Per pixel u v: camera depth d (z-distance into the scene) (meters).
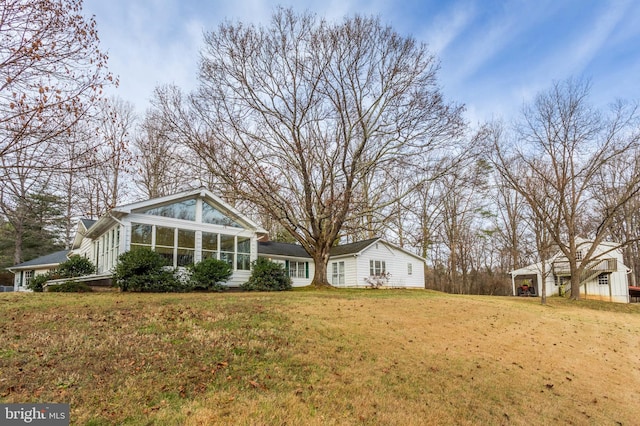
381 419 4.79
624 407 6.76
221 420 4.12
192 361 5.61
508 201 37.25
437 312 11.95
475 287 38.00
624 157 23.81
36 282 17.03
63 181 9.09
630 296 32.59
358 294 15.61
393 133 18.56
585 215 32.97
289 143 18.78
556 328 12.31
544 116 22.56
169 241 16.25
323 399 5.04
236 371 5.49
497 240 40.12
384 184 20.56
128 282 13.84
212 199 17.69
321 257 19.61
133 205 15.17
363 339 7.93
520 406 5.97
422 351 7.77
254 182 18.20
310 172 18.89
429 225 36.25
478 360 7.79
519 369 7.71
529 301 20.25
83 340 6.09
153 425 3.87
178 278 15.19
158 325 7.32
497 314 13.01
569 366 8.54
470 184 20.50
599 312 17.77
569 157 22.58
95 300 10.28
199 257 16.98
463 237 38.50
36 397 4.17
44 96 6.66
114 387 4.57
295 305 10.74
